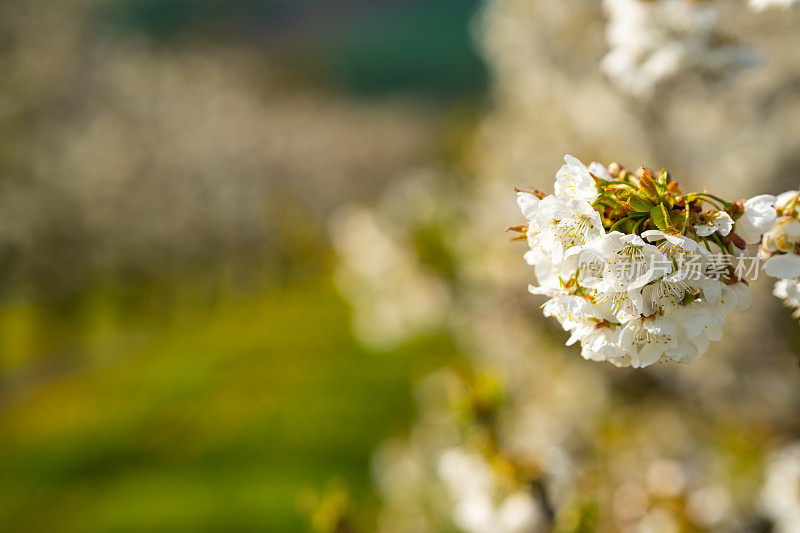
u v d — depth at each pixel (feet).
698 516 11.64
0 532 39.42
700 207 4.62
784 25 16.80
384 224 18.99
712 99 19.31
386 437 47.55
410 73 310.45
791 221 5.08
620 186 4.65
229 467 45.73
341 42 343.46
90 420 53.83
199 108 94.43
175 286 86.07
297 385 60.80
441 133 140.26
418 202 19.48
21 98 61.21
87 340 71.61
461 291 19.16
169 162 81.66
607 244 4.37
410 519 21.83
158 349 74.49
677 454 19.20
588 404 19.39
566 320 4.77
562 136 24.73
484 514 8.54
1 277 59.82
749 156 20.75
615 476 16.87
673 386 19.95
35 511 41.63
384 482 25.52
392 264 18.78
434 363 29.14
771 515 15.08
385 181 141.38
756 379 20.33
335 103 211.41
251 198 101.30
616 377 19.66
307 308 95.66
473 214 22.50
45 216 62.39
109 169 71.36
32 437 51.85
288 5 334.03
